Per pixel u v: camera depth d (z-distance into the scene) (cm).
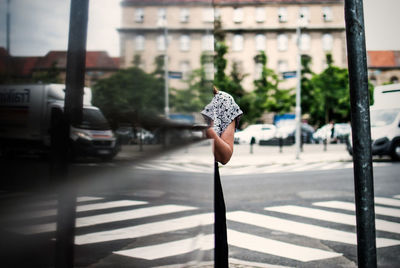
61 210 98
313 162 1656
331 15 5825
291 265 392
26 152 86
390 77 6838
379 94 1530
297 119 1797
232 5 5941
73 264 104
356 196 215
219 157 213
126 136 109
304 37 5875
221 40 5872
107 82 101
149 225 132
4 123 82
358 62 209
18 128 84
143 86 114
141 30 113
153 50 118
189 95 140
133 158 114
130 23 108
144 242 130
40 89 87
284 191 859
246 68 5934
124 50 107
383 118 1519
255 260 408
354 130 212
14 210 88
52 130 90
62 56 91
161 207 137
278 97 4638
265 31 5916
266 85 4756
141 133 116
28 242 92
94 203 106
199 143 165
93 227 108
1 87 81
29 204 90
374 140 1498
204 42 151
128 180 114
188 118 142
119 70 105
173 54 129
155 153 125
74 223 102
